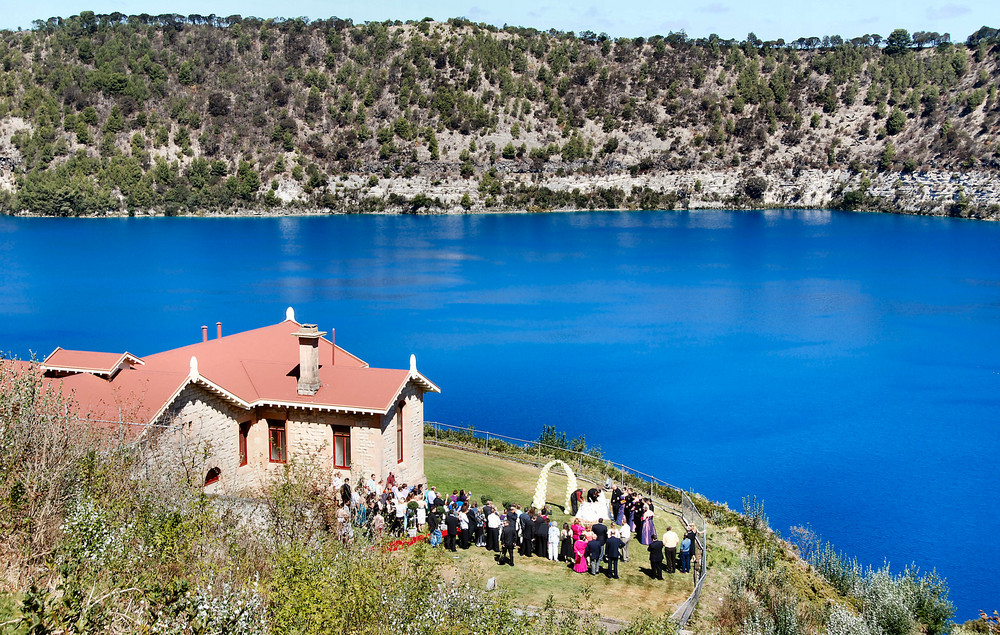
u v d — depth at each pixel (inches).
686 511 2060.8
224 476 1786.4
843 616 1464.1
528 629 1004.6
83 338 5664.4
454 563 1392.7
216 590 832.9
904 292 7701.8
